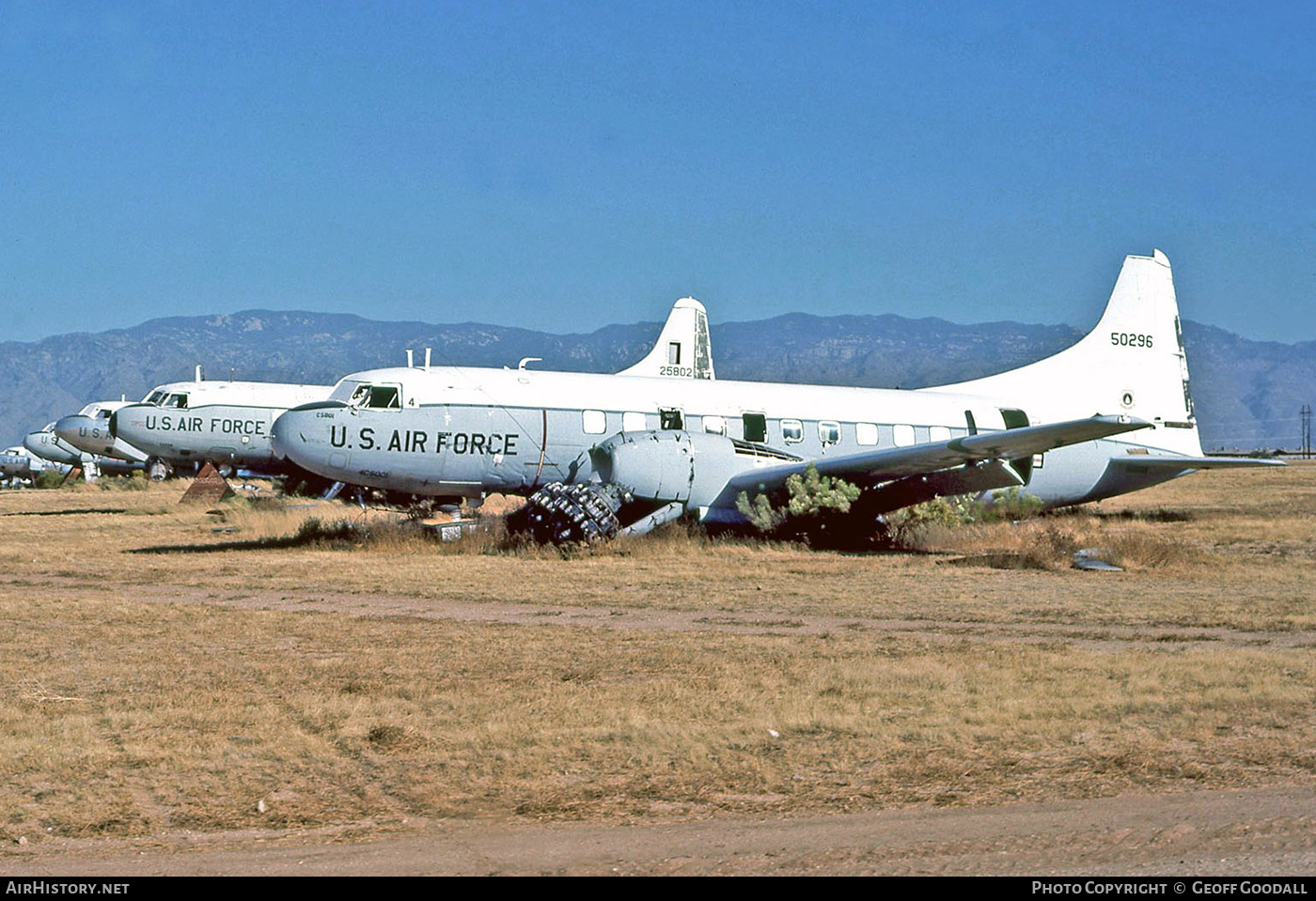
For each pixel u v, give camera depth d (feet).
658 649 52.95
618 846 27.40
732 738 36.73
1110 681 44.06
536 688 44.55
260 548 101.30
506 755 35.24
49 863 26.89
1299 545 102.22
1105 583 76.18
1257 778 31.37
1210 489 234.17
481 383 106.11
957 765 33.53
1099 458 125.90
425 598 70.33
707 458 100.27
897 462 96.84
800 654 51.55
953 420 120.88
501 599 69.41
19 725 39.09
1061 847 26.40
